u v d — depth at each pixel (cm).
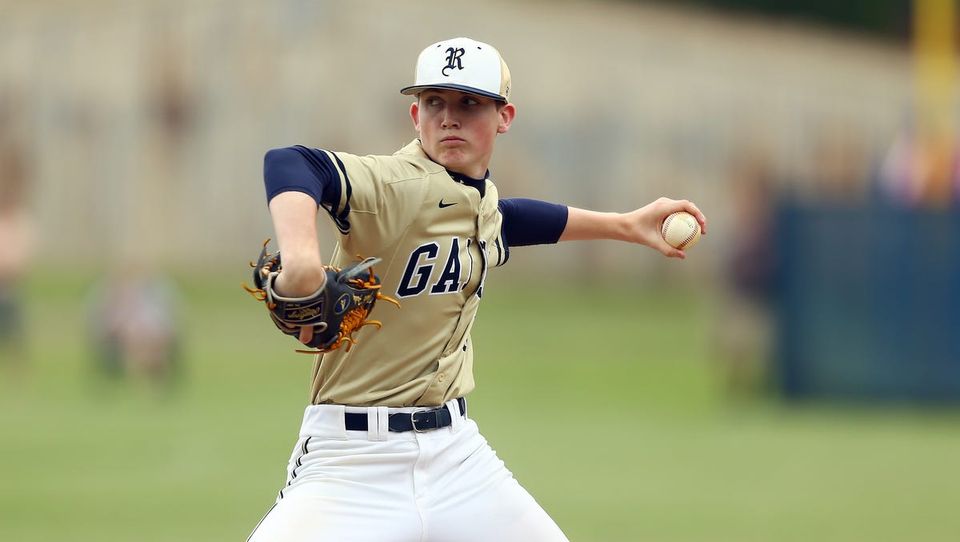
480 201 1764
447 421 1778
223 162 9294
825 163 9700
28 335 7194
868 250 5550
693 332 7938
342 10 9325
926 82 9669
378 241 1695
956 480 4038
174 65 9244
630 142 9631
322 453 1750
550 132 9575
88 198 9175
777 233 5631
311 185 1568
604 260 9662
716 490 3866
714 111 9675
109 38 9194
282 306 1520
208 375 6372
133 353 6072
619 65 9606
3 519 3391
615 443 4716
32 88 9125
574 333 7825
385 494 1731
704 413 5469
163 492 3778
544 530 1792
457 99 1728
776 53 9712
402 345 1753
